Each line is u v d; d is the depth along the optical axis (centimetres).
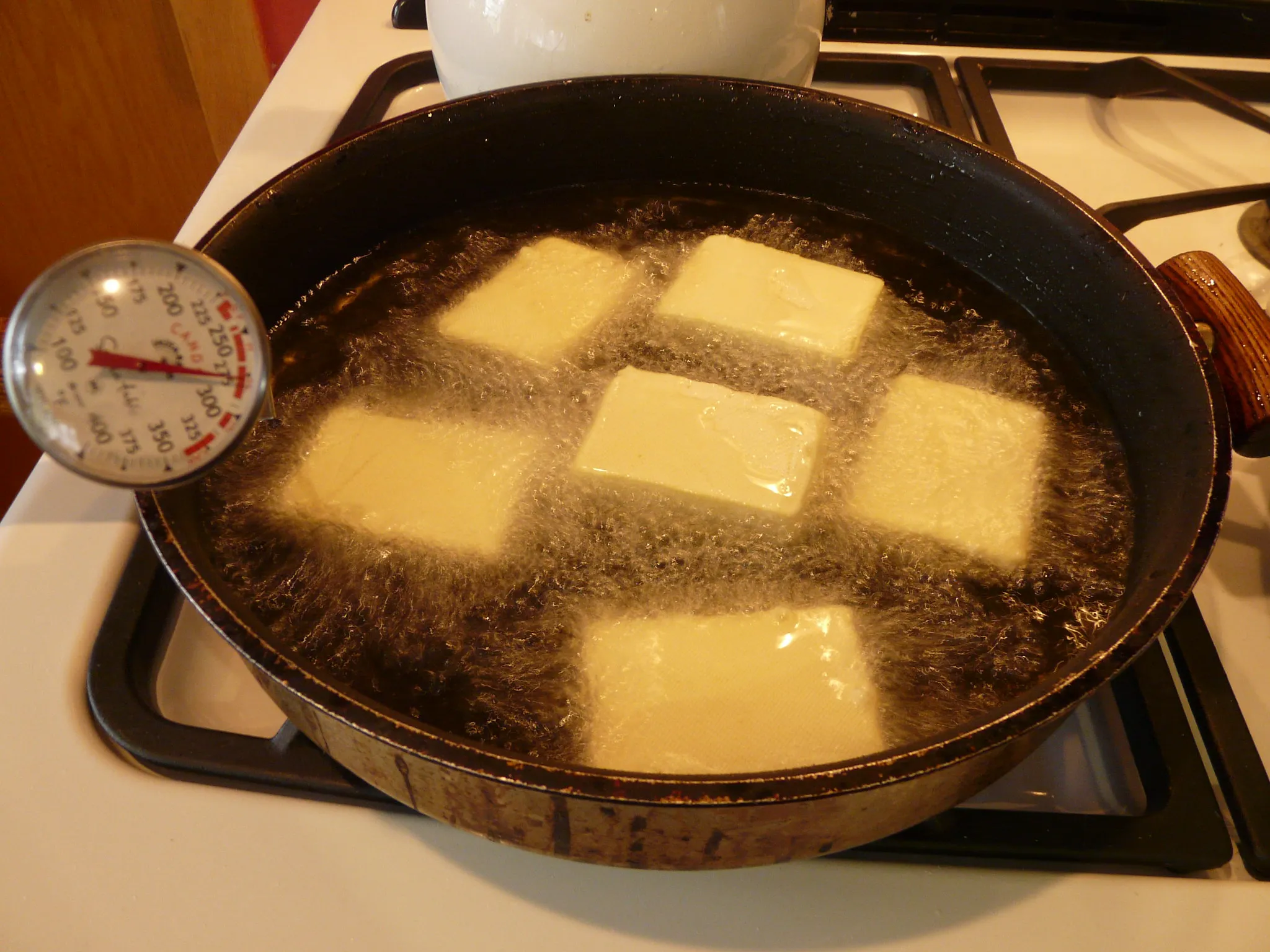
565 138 38
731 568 30
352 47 50
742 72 39
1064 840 27
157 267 24
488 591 29
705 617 29
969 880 27
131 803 27
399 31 51
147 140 69
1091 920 26
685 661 28
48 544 31
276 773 27
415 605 29
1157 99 49
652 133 38
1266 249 42
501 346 35
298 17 70
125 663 29
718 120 37
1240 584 33
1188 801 27
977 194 36
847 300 36
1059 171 46
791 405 32
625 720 27
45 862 26
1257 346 31
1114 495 32
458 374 34
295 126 45
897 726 27
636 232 39
